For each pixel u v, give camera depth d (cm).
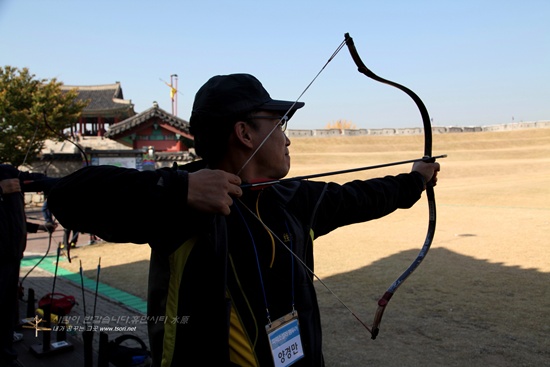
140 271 816
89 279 772
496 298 552
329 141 4697
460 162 3138
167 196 110
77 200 112
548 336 436
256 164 142
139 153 1655
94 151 1617
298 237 146
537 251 784
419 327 474
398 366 389
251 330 132
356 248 904
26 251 1073
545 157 3541
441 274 673
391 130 5356
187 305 128
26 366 364
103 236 120
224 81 141
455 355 406
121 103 3703
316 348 145
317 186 163
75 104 1944
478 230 1015
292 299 140
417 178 183
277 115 144
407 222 1193
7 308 357
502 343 425
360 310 535
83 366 363
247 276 134
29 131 1736
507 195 1567
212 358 126
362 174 2300
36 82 1823
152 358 137
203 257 127
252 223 139
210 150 144
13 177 367
